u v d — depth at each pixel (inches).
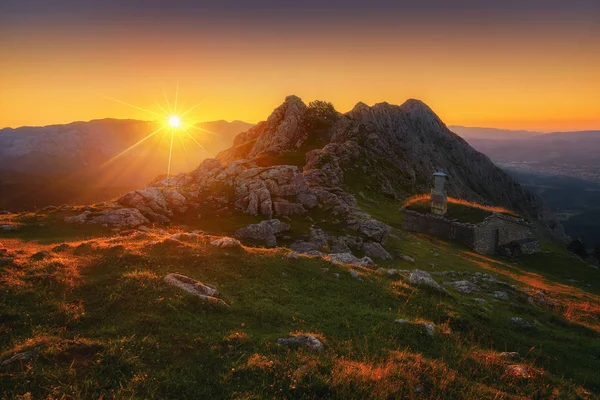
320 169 3708.2
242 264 876.6
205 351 502.6
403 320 714.8
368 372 488.7
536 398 532.1
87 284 653.3
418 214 2635.3
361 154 4968.0
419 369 529.7
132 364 453.1
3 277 637.3
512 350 743.1
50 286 631.2
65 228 1343.5
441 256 1866.4
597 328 981.8
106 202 1844.2
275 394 429.7
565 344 815.1
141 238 987.9
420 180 5201.8
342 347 584.1
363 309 773.9
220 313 626.2
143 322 547.2
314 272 940.0
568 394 551.2
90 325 541.0
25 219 1389.0
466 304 939.3
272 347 533.3
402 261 1614.2
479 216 2426.2
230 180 2276.1
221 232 1656.0
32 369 412.2
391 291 912.3
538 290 1435.8
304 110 6259.8
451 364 594.2
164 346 499.8
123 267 743.1
